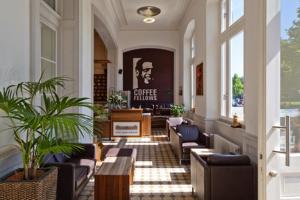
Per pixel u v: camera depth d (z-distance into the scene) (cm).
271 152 253
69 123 240
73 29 556
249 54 440
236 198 359
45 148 256
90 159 491
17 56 326
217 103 717
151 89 1439
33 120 237
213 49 714
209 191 360
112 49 1316
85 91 611
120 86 1381
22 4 341
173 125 930
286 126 242
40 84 278
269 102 254
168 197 448
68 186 349
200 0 798
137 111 1059
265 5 256
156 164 661
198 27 837
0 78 287
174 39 1378
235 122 530
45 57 494
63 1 556
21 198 231
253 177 359
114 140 1005
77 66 557
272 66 255
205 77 730
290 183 256
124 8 1045
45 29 493
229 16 632
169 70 1438
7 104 237
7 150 301
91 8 679
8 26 305
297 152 258
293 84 261
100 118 897
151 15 1107
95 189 399
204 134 675
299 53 261
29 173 257
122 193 399
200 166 390
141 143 948
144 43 1375
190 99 1184
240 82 563
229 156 369
